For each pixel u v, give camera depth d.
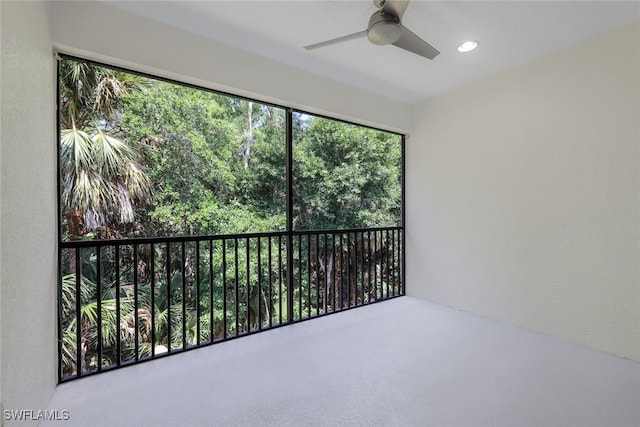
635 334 2.26
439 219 3.63
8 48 1.23
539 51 2.66
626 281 2.30
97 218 4.27
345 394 1.87
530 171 2.83
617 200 2.34
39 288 1.61
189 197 5.74
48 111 1.79
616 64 2.33
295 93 2.94
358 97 3.42
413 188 3.95
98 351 2.15
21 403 1.36
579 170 2.53
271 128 6.82
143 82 5.13
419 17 2.18
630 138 2.27
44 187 1.70
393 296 3.96
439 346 2.53
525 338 2.67
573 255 2.57
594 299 2.46
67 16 1.93
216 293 5.75
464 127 3.37
